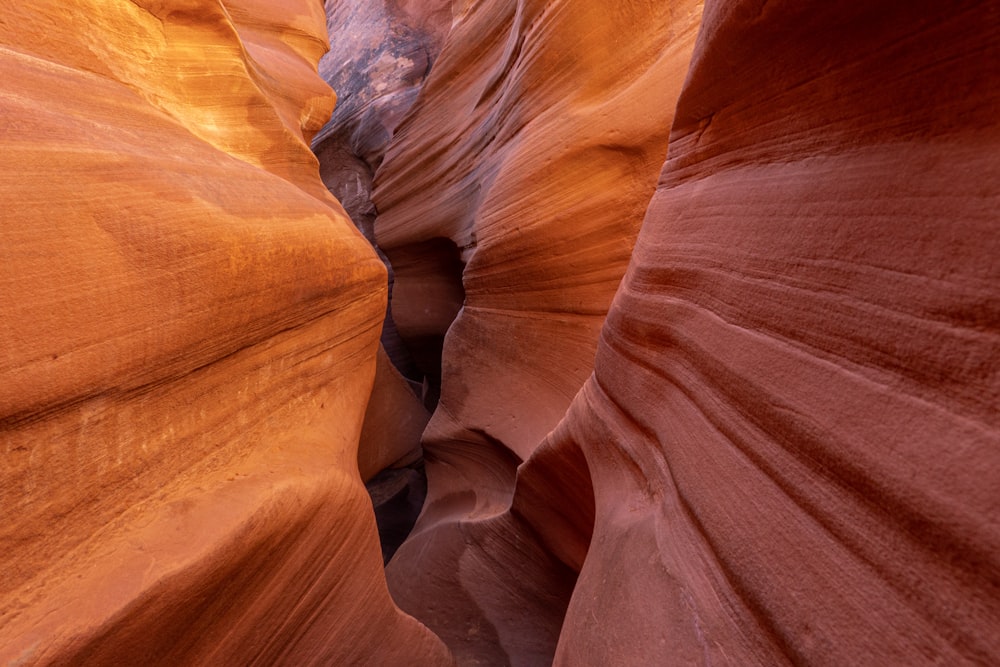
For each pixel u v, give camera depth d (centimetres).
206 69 402
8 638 121
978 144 94
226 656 193
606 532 229
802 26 126
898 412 99
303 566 227
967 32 92
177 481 180
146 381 168
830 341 118
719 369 159
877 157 115
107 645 139
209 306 194
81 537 145
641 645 160
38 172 155
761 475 134
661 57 407
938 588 87
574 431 312
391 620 303
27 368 130
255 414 226
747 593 126
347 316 315
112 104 245
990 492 81
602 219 455
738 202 167
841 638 101
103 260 159
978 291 88
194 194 215
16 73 194
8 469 128
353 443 305
